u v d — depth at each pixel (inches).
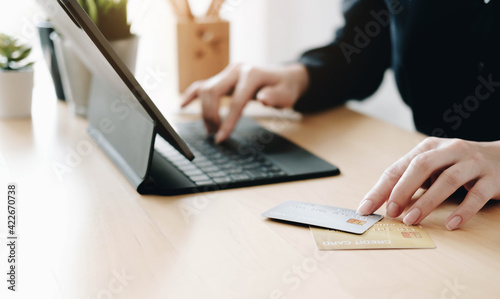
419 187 21.6
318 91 38.3
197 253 18.9
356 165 28.2
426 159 22.0
